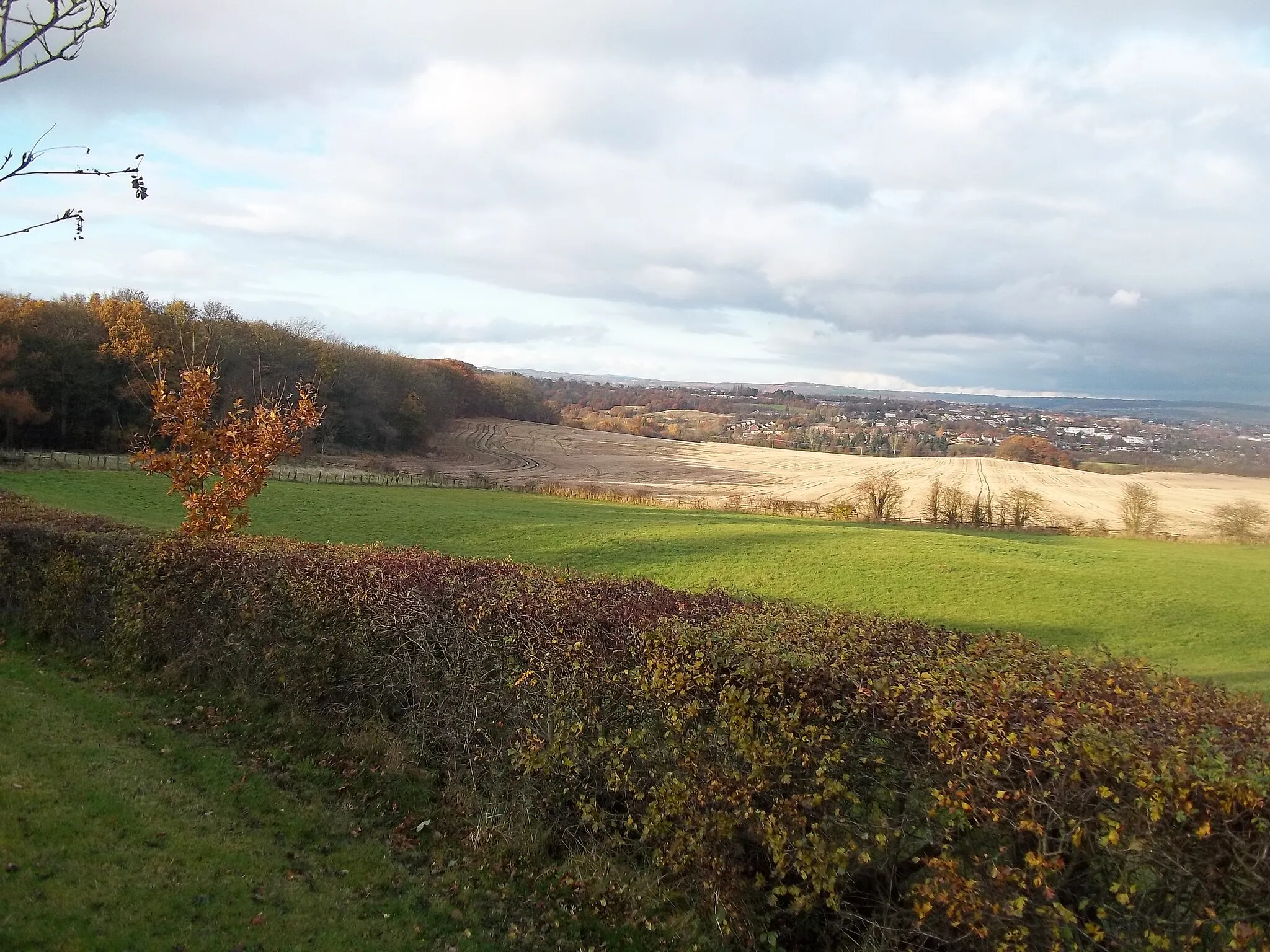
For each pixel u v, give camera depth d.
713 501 63.88
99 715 9.05
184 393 14.70
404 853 6.41
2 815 6.02
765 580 30.77
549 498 57.53
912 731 4.58
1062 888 4.05
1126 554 39.06
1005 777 4.17
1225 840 3.57
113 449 63.31
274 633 9.23
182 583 10.34
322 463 73.56
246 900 5.39
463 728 7.20
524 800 6.57
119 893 5.24
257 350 74.00
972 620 25.52
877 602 27.73
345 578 8.70
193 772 7.65
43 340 60.62
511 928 5.50
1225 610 26.94
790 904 5.14
